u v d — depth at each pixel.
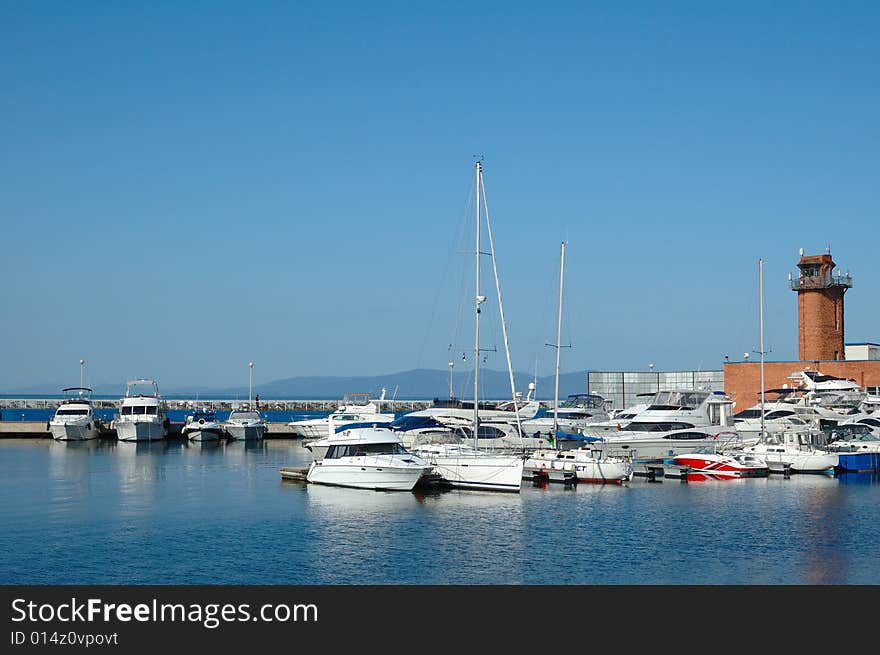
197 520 37.53
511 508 40.94
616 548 32.84
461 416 65.31
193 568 29.72
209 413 91.81
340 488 46.56
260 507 40.84
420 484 46.72
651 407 70.50
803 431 59.41
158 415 83.38
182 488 47.31
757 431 64.69
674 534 35.28
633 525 37.06
